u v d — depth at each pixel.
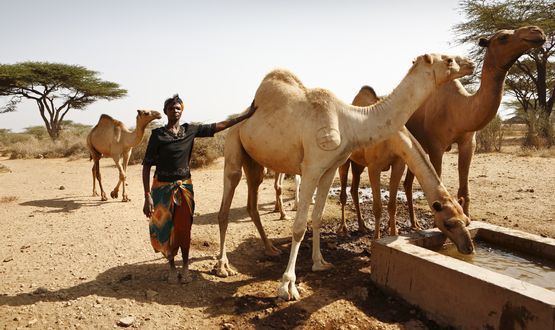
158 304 3.98
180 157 4.27
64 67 30.81
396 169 5.20
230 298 4.16
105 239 6.00
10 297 4.04
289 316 3.77
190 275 4.68
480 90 4.71
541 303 2.83
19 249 5.55
